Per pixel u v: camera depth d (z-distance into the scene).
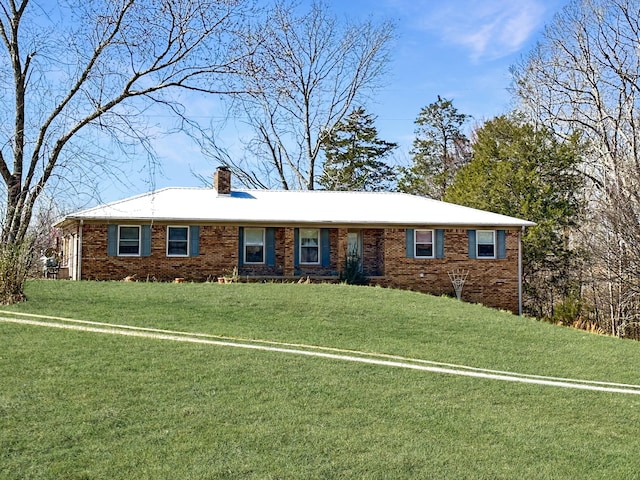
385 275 28.22
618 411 9.69
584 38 33.91
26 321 13.69
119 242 26.41
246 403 8.98
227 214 27.39
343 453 7.32
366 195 31.92
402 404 9.37
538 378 11.72
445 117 56.69
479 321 17.61
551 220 34.84
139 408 8.51
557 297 35.31
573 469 7.21
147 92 18.11
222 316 16.03
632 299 28.73
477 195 37.94
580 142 36.22
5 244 16.45
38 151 17.27
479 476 6.88
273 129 41.81
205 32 18.16
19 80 17.45
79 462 6.79
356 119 44.28
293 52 38.44
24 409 8.23
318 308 17.86
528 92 37.16
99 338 12.36
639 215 27.56
